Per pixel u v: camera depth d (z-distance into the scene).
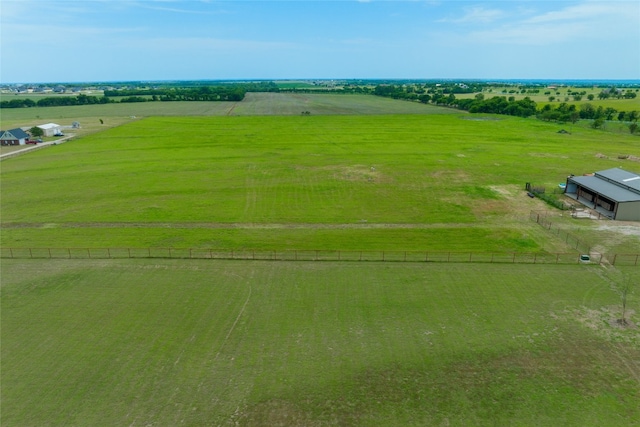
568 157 84.25
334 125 136.00
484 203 56.22
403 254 40.69
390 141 104.56
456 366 24.89
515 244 42.84
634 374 24.05
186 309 31.27
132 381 23.89
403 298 32.62
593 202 55.47
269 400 22.36
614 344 26.72
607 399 22.23
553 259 39.19
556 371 24.38
